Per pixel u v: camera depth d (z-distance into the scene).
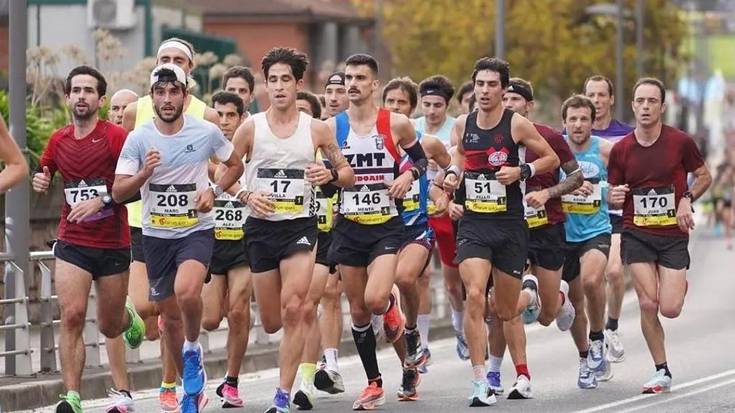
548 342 37.03
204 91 53.56
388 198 24.09
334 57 118.75
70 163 22.20
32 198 38.59
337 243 24.31
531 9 103.44
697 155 25.78
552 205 26.52
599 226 28.03
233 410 24.69
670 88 132.00
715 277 61.78
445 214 29.88
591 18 108.62
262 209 22.41
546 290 26.75
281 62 22.59
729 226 81.56
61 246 22.30
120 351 23.25
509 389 27.38
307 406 24.44
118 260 22.45
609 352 30.72
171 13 76.12
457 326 31.33
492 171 24.31
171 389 23.92
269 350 33.84
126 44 64.81
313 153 22.72
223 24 115.31
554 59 104.38
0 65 61.34
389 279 23.83
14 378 26.70
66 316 22.11
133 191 21.61
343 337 36.81
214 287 25.55
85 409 25.25
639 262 25.92
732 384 27.31
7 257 27.05
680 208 25.59
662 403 24.75
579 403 24.91
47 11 64.88
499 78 24.27
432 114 29.98
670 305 25.62
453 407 24.53
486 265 24.36
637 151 25.86
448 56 106.56
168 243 22.08
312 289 24.89
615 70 107.62
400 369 31.69
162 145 21.77
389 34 108.44
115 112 27.45
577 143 28.28
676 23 116.81
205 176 22.11
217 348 34.28
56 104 47.47
